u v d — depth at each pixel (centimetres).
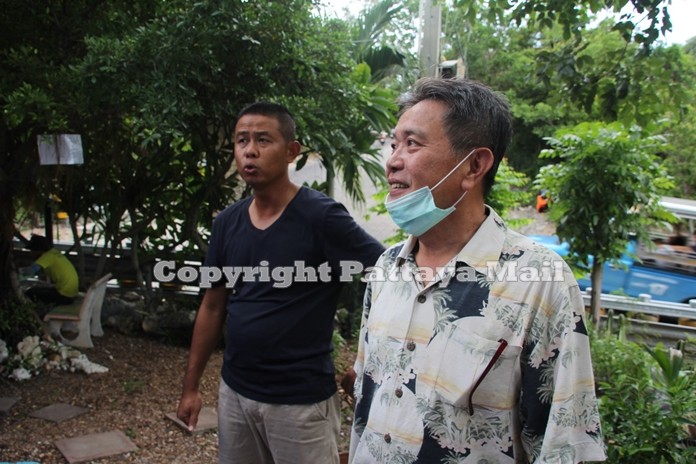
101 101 396
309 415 205
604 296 638
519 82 1719
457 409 125
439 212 132
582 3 362
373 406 140
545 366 122
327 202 211
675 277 787
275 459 212
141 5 428
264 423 208
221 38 391
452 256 137
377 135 568
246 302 212
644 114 375
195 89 421
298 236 207
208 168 523
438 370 128
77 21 407
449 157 131
